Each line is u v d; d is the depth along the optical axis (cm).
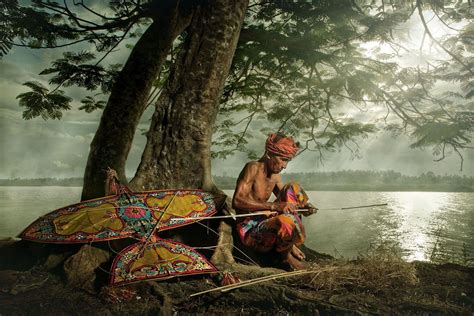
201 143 626
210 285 444
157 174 616
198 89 635
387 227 3772
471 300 406
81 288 445
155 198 552
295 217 495
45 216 515
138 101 735
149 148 628
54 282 467
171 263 458
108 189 548
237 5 661
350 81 1023
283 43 968
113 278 430
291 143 518
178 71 646
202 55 643
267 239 500
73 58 970
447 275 490
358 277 446
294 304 396
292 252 528
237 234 556
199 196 573
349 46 994
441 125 920
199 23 655
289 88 1273
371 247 504
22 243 579
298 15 967
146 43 755
